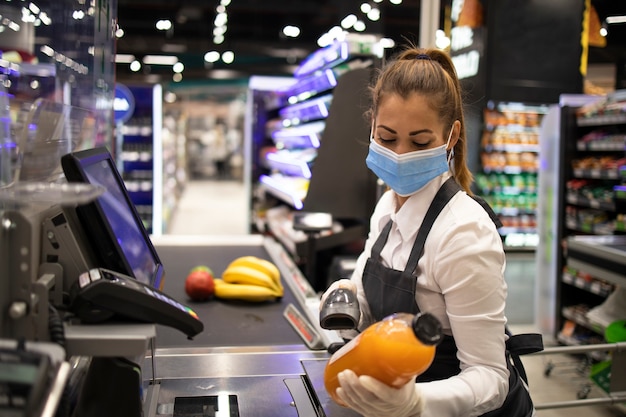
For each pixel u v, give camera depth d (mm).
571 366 4371
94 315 1027
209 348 1686
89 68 2248
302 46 13234
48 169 1272
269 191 7332
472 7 7094
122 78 11539
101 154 1323
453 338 1294
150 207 9172
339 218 4191
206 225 12508
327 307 1313
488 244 1186
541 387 4023
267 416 1263
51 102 1237
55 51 2021
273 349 1688
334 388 1009
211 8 11250
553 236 4891
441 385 1091
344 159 3943
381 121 1239
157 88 8992
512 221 8953
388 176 1283
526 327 5340
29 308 971
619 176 4402
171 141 13117
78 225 1115
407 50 1393
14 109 1305
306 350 1686
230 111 26797
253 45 13219
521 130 8805
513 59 7344
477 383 1116
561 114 4844
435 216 1263
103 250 1104
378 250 1402
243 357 1611
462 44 7109
